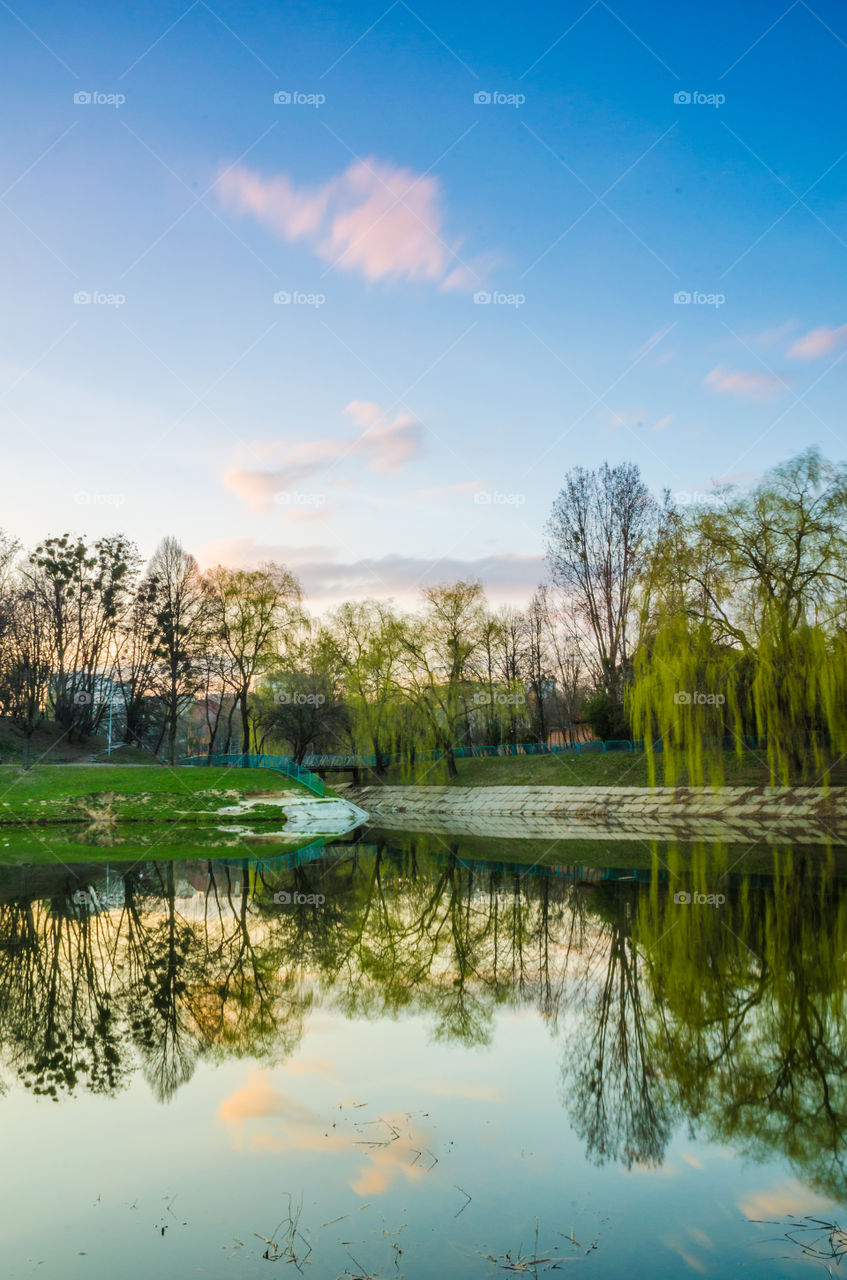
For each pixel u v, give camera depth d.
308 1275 5.51
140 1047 10.29
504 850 33.19
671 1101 8.54
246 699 61.72
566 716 74.50
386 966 14.73
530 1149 7.45
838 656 33.25
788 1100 8.55
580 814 46.88
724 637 36.69
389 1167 7.11
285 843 37.09
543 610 67.81
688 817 41.78
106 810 43.34
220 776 48.50
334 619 61.81
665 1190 6.71
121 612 61.41
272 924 18.80
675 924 17.64
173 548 61.09
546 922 18.73
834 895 20.50
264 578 59.09
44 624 58.38
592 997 12.45
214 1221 6.27
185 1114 8.28
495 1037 10.60
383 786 63.94
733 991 12.56
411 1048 10.21
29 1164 7.25
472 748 64.88
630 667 49.16
